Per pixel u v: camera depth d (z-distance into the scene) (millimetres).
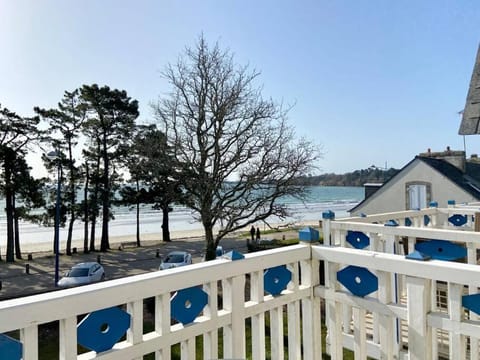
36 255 26125
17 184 23031
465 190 17172
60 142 24922
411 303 1827
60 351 1256
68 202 25875
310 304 2311
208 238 16469
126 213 53688
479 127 3605
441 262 1756
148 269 20656
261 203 16453
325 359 3920
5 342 1107
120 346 1422
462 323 1669
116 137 27062
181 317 1640
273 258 2092
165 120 16953
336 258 2182
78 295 1284
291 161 16453
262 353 2004
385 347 1974
